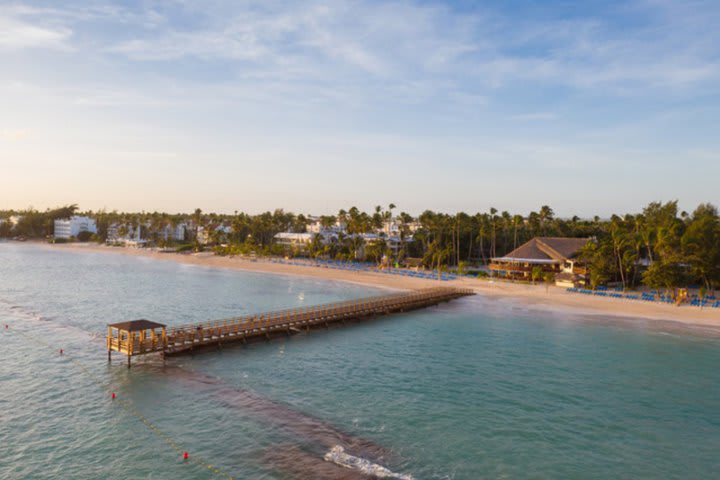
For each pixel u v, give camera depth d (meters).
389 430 31.39
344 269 139.00
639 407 36.41
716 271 84.06
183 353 48.16
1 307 72.69
